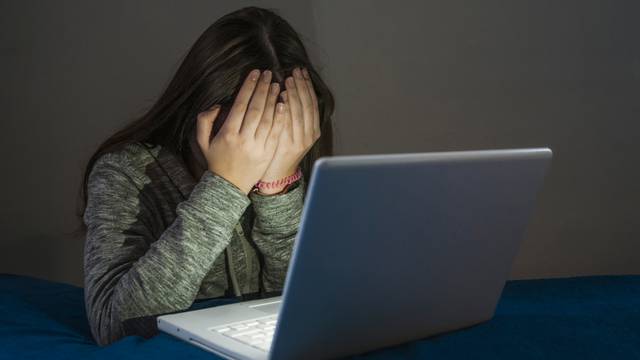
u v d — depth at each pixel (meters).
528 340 0.99
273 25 1.43
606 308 1.16
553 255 2.48
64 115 2.45
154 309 1.16
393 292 0.90
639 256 2.48
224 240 1.21
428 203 0.88
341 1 2.44
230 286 1.46
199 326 1.02
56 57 2.44
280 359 0.84
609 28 2.43
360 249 0.84
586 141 2.46
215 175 1.24
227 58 1.37
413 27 2.46
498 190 0.96
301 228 0.78
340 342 0.88
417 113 2.47
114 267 1.26
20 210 2.46
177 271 1.17
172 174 1.44
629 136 2.46
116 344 1.04
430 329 0.99
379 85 2.47
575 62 2.44
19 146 2.45
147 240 1.36
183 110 1.43
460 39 2.45
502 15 2.44
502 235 1.00
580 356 0.92
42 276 2.48
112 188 1.37
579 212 2.47
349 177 0.79
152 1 2.43
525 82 2.45
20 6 2.42
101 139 2.45
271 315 1.08
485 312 1.07
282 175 1.38
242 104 1.27
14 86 2.44
